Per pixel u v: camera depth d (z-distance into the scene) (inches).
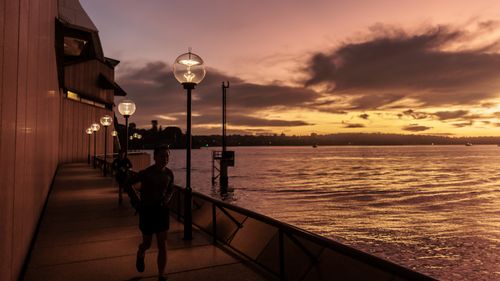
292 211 1441.9
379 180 2913.4
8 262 158.7
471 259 824.3
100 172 1040.2
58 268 229.0
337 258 189.2
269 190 2190.0
